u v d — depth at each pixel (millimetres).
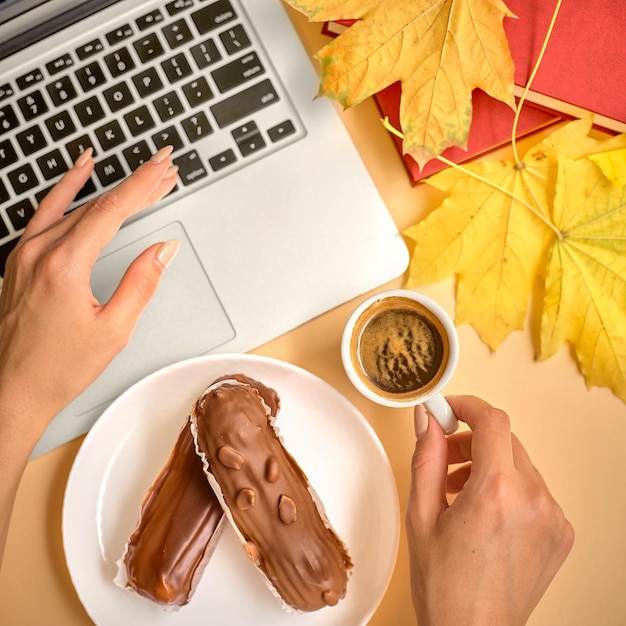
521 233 617
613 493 630
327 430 618
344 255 615
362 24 571
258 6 612
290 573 578
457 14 570
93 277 618
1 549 596
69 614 626
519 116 624
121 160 611
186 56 610
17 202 615
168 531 589
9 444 582
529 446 633
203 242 616
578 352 623
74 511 610
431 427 578
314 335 631
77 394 591
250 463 574
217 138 611
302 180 614
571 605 627
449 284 633
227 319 616
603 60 608
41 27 610
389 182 638
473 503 541
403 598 631
